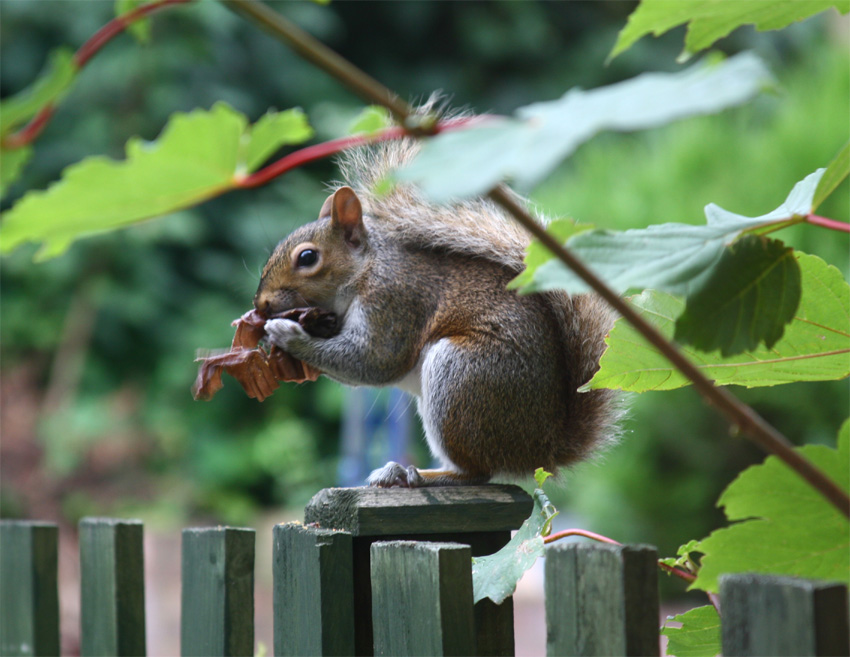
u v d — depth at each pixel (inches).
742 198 461.4
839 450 85.4
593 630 100.7
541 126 56.0
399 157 207.0
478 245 191.5
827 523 86.8
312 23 767.7
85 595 162.7
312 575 131.6
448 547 116.2
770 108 600.4
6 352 676.1
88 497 588.7
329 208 220.5
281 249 214.7
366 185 212.7
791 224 84.3
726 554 89.9
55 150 682.8
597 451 178.4
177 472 641.6
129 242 667.4
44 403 647.1
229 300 709.3
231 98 724.7
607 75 818.8
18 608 169.6
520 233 189.2
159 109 695.1
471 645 115.2
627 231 84.1
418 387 204.4
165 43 700.7
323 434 698.8
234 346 209.0
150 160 64.8
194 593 149.9
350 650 131.2
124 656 155.5
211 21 699.4
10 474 578.6
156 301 691.4
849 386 420.2
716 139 487.2
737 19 84.0
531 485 180.5
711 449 460.8
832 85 477.4
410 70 835.4
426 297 194.9
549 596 105.0
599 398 177.3
